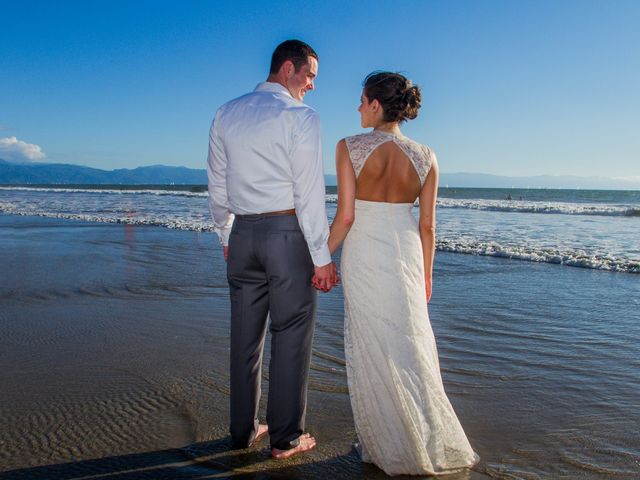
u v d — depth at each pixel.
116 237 11.73
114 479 2.20
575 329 4.53
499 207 23.84
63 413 2.85
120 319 4.87
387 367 2.29
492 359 3.78
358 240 2.38
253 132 2.25
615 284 6.53
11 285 6.44
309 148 2.21
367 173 2.34
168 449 2.48
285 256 2.32
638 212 19.91
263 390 3.26
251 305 2.45
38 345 4.08
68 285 6.44
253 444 2.55
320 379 3.40
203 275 7.14
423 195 2.49
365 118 2.50
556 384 3.30
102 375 3.43
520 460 2.37
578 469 2.28
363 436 2.36
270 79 2.44
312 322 2.44
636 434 2.61
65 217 17.59
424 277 2.52
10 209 21.97
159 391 3.16
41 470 2.27
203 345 4.08
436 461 2.26
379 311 2.32
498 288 6.32
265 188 2.29
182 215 18.94
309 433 2.68
